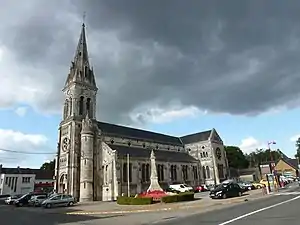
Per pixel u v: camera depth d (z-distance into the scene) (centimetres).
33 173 9581
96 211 3403
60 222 2425
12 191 8919
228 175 9519
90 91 7644
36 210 4075
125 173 6419
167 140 9212
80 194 6369
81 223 2258
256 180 9725
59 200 4675
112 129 7575
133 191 6362
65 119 7325
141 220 2259
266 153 14762
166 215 2506
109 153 6506
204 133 9631
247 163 12206
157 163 7262
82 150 6656
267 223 1581
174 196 4028
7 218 2964
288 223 1545
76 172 6700
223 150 9694
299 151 12888
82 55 7856
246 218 1834
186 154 9388
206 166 9038
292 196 3516
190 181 8238
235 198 4022
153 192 4969
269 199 3375
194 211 2703
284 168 11919
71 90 7456
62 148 7131
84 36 8181
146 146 8131
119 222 2212
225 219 1855
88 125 6850
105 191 6328
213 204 3322
